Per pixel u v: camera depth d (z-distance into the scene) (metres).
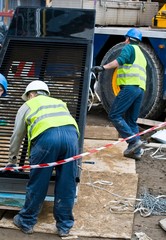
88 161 7.33
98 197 6.19
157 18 10.34
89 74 6.41
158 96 9.62
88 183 6.57
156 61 9.54
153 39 9.54
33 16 7.39
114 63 7.30
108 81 9.94
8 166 5.30
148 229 5.56
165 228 5.48
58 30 7.05
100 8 10.75
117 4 10.77
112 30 9.99
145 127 9.62
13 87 6.35
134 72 7.44
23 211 5.29
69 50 6.71
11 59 6.68
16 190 5.53
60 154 5.00
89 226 5.48
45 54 6.68
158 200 6.21
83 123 5.88
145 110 9.74
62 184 5.07
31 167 4.98
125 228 5.46
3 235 5.26
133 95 7.46
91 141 8.44
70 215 5.27
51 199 5.51
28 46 6.82
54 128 4.93
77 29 7.07
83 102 6.09
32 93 5.31
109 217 5.70
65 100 6.15
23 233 5.30
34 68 6.55
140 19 10.93
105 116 10.39
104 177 6.82
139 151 7.75
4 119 6.05
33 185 5.08
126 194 6.30
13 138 5.14
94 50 10.23
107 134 8.79
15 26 7.19
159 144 8.43
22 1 14.20
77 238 5.26
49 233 5.32
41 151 4.91
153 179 7.04
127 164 7.47
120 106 7.52
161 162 7.78
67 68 6.49
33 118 4.99
